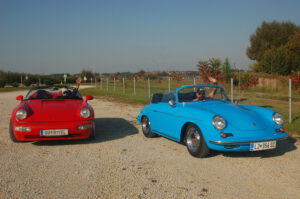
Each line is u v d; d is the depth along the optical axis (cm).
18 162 493
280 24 4984
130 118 1012
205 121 478
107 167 465
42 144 623
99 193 361
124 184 391
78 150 574
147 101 1588
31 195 356
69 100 693
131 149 581
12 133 616
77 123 586
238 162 485
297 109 1187
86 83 6162
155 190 369
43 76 5953
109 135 723
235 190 368
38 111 603
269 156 519
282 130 490
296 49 3866
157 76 3784
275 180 402
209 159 504
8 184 393
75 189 374
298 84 1973
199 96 612
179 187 379
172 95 617
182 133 552
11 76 5469
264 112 523
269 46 4847
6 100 1898
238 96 1736
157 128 637
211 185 385
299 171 438
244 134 461
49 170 451
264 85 2303
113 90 2812
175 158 513
